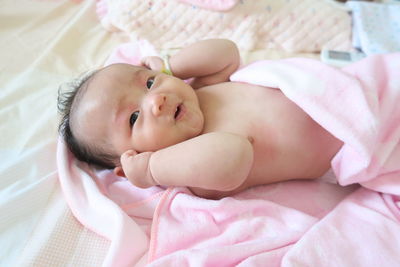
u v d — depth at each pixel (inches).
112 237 28.9
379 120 27.9
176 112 31.8
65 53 49.4
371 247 26.4
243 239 29.0
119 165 34.2
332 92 28.8
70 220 31.5
